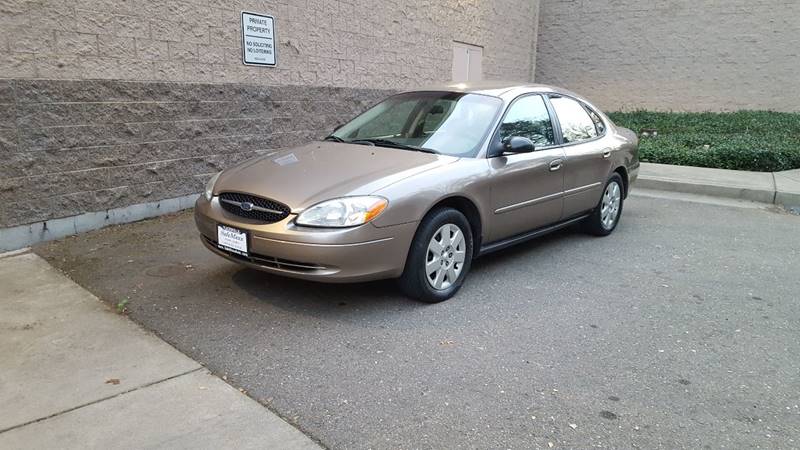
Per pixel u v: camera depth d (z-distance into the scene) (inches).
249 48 279.1
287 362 135.0
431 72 425.7
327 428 111.2
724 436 112.7
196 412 114.8
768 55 558.6
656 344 150.5
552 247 233.3
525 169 192.5
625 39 617.6
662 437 111.7
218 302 166.6
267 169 171.9
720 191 334.0
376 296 173.9
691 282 196.4
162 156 248.4
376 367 133.7
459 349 143.6
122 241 217.9
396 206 153.0
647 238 249.4
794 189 321.7
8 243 203.5
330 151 185.2
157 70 242.2
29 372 127.6
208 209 167.6
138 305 163.2
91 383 124.0
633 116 582.9
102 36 221.9
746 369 139.0
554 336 152.9
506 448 106.9
